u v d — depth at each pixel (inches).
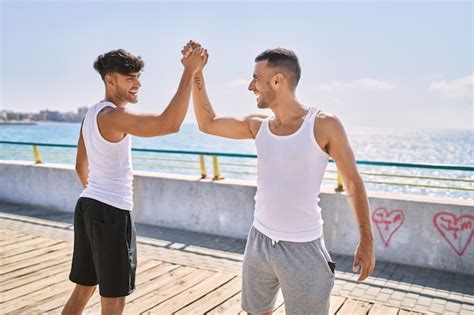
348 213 190.1
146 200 244.8
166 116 80.6
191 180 230.4
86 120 91.7
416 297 148.5
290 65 75.2
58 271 165.0
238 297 143.9
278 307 136.9
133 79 92.7
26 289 147.4
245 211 215.8
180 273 166.6
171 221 237.8
